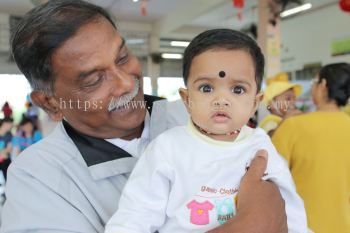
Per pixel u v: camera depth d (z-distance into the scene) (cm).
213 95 76
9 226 79
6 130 412
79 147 92
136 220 75
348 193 158
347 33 604
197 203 77
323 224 154
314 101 180
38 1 200
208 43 78
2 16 644
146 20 773
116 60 84
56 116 96
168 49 862
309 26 680
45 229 79
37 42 81
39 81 88
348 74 168
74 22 80
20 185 85
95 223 83
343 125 160
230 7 605
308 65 688
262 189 78
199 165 79
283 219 79
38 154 92
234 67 75
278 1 458
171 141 83
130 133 97
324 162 155
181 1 627
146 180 79
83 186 86
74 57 80
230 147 81
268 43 457
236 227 72
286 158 161
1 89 516
